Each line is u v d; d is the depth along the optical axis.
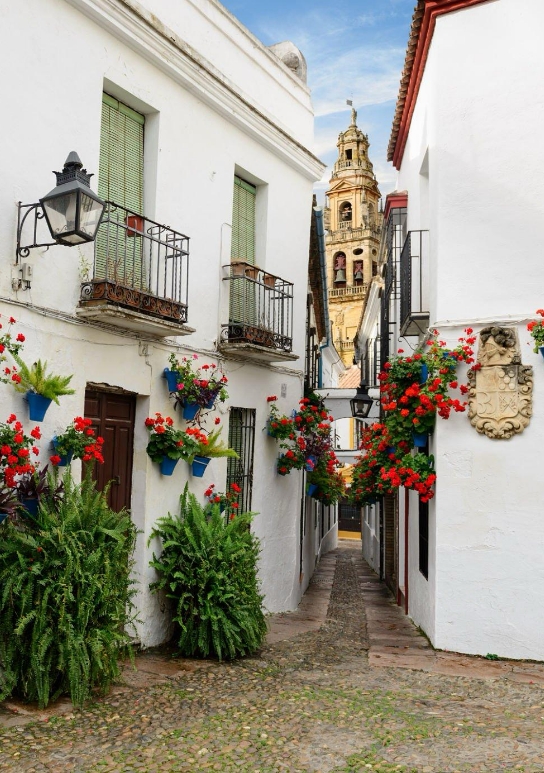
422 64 9.33
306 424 10.51
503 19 7.94
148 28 7.42
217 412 8.74
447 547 7.70
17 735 4.73
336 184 50.41
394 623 9.90
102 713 5.23
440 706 5.64
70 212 5.69
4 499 5.23
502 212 7.82
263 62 10.01
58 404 5.93
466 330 7.82
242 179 9.88
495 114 7.91
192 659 6.93
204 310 8.58
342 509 38.03
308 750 4.64
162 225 7.25
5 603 5.04
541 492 7.39
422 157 9.63
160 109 7.86
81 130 6.74
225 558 7.20
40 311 6.16
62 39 6.53
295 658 7.21
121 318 6.64
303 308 11.11
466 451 7.70
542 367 7.47
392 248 12.45
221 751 4.61
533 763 4.46
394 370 8.28
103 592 5.34
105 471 7.16
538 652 7.28
